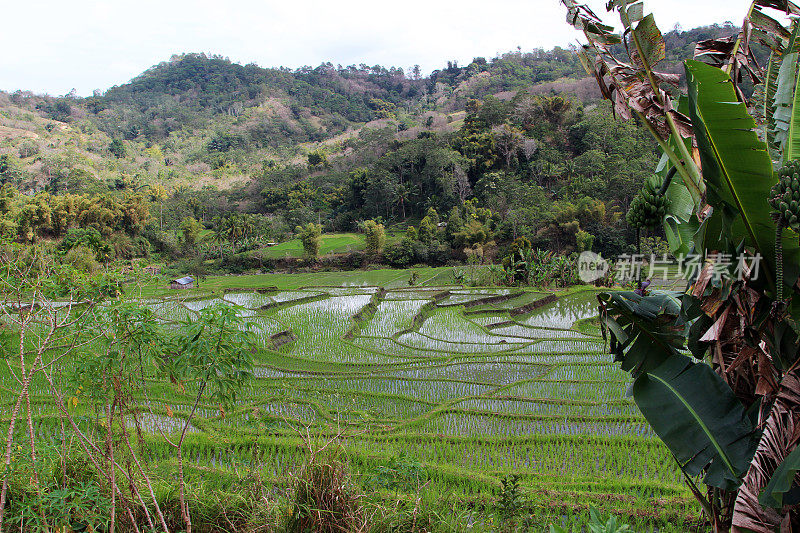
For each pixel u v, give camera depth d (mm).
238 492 6242
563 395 12789
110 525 5184
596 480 8453
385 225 60531
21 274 5137
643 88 4375
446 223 53938
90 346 5715
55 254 5445
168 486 5922
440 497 7148
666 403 4453
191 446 9562
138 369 5422
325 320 22000
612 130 58688
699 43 4898
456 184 58344
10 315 5426
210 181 86250
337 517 5215
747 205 3762
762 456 3732
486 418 11352
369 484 7402
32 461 5074
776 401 3832
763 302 3996
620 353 5148
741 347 4191
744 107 3461
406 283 36562
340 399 12648
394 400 12633
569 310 25625
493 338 19734
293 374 14945
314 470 5410
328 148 98125
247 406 11734
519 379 14383
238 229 53062
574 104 72500
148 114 119000
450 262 48250
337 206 68312
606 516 7301
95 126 107938
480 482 8414
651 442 9711
